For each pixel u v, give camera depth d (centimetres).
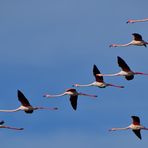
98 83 7419
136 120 7069
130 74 7219
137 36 7081
